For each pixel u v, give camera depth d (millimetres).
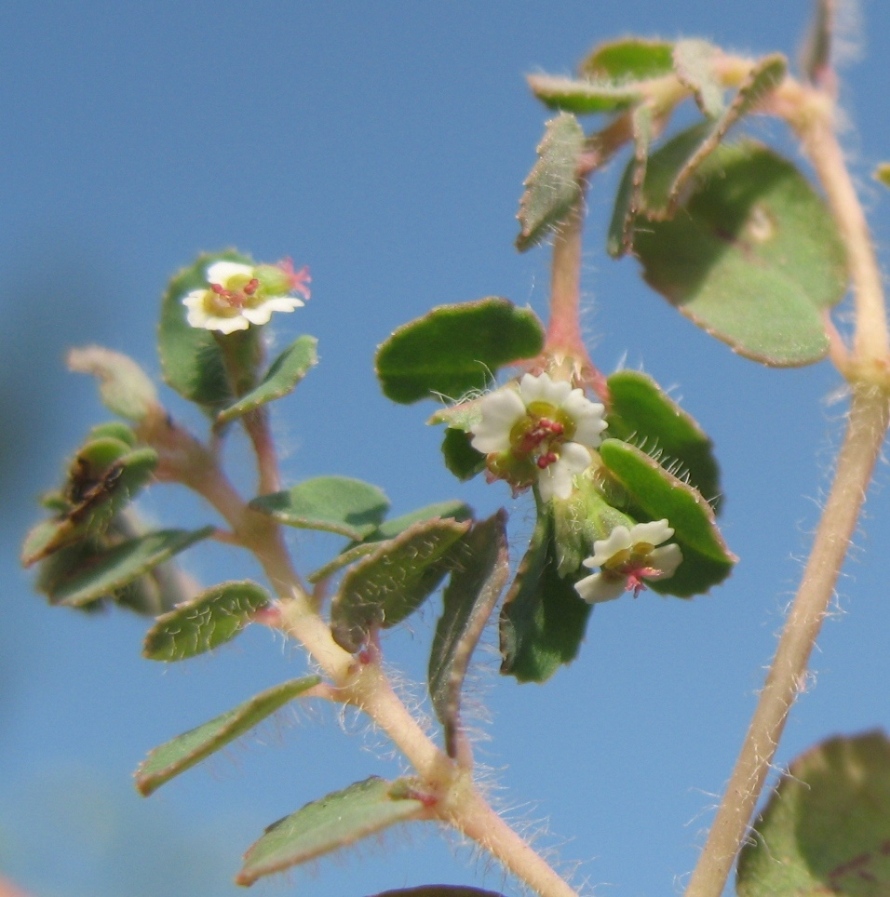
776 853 76
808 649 75
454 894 73
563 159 77
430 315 76
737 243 79
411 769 74
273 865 70
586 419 74
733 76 79
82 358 76
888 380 77
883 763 76
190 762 71
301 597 75
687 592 75
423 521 72
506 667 74
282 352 76
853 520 76
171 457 76
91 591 74
